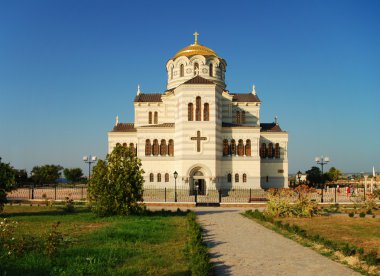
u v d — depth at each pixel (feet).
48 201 159.53
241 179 218.59
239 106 248.32
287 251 68.23
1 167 115.85
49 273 50.83
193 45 258.78
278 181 239.71
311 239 78.18
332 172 422.82
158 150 223.71
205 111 210.18
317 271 54.85
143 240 74.79
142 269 53.36
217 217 119.14
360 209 143.43
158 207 153.07
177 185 212.84
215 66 248.32
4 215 117.91
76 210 135.44
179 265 55.98
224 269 56.03
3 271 50.78
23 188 294.87
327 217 118.42
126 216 113.19
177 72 249.34
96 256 59.93
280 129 249.55
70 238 75.51
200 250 58.85
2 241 64.13
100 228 90.07
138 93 263.29
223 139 220.64
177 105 216.33
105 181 115.55
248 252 67.46
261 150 240.94
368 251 67.92
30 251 62.13
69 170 433.48
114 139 241.76
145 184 221.05
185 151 208.33
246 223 105.19
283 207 120.57
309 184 317.63
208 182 207.41
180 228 91.40
